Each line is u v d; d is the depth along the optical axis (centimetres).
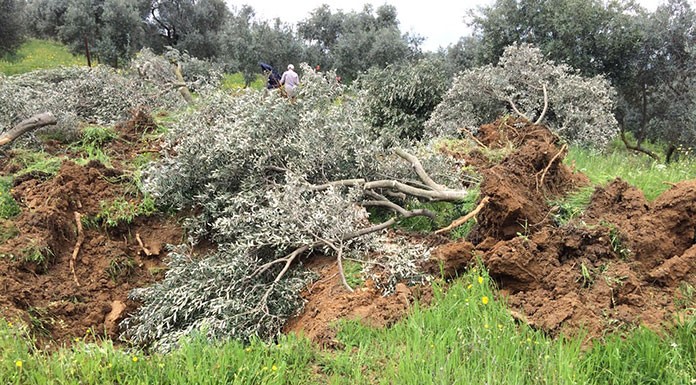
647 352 328
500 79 966
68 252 584
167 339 455
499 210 453
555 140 733
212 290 489
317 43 2416
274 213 515
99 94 1044
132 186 687
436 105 1070
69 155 812
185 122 730
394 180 593
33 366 342
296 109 682
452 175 628
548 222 463
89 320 509
